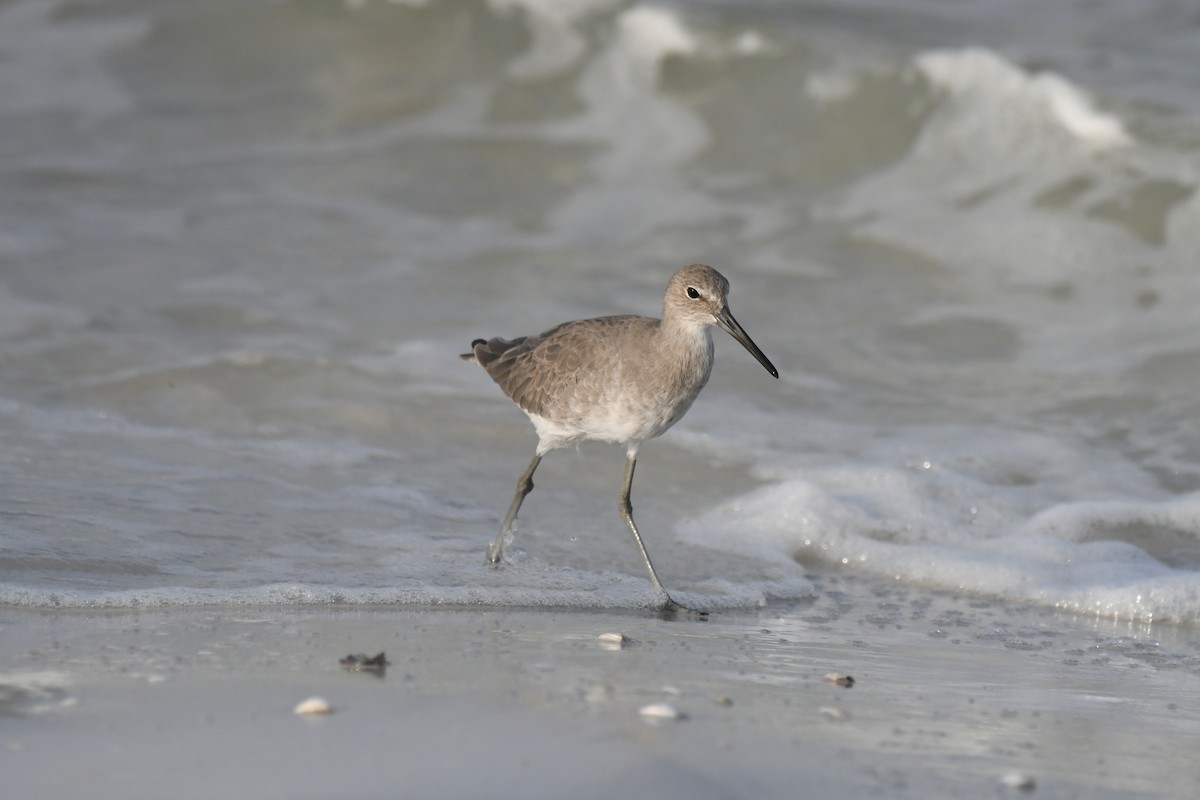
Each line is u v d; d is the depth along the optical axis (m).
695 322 14.29
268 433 18.31
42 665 11.12
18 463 16.55
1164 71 27.55
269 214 25.86
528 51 30.66
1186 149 25.03
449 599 13.68
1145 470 18.12
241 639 11.99
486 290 23.12
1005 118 26.62
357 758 9.33
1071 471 18.14
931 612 14.55
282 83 30.86
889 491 17.52
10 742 9.51
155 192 26.61
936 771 9.65
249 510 15.78
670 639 12.79
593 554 15.51
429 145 28.52
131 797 8.68
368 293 22.98
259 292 22.86
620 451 18.56
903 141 27.31
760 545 16.17
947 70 27.34
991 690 11.78
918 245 24.69
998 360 21.31
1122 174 25.17
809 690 11.38
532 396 14.94
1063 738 10.58
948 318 22.55
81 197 26.28
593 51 30.22
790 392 20.28
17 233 24.53
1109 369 20.91
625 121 29.00
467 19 31.22
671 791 8.94
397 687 10.80
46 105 30.00
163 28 32.47
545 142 28.52
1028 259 24.17
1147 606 14.70
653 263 24.25
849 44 28.86
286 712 10.16
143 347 20.61
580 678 11.25
